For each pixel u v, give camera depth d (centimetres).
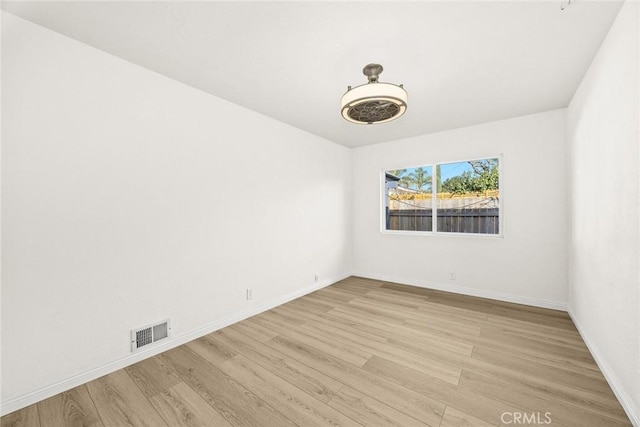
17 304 161
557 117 308
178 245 240
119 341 203
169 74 227
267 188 326
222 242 275
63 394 174
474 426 146
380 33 175
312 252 398
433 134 397
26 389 164
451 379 187
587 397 167
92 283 190
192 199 250
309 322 287
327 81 240
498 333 255
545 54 198
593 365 200
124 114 205
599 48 189
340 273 460
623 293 158
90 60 188
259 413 158
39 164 168
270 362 211
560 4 149
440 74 228
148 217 220
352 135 409
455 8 153
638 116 138
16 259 161
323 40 183
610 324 177
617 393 164
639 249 139
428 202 419
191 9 153
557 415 153
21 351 162
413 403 164
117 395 174
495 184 362
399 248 437
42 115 169
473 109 307
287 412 159
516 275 338
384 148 448
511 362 207
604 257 186
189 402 167
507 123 338
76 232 183
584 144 231
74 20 162
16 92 160
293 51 195
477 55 200
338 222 455
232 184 285
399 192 451
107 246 197
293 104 291
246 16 159
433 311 314
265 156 323
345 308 327
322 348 232
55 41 173
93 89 190
